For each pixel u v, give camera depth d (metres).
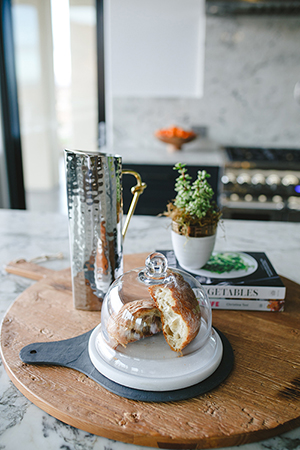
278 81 3.14
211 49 3.10
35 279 1.05
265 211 2.71
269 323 0.83
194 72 3.22
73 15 3.13
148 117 3.31
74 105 3.36
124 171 0.84
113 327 0.64
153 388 0.60
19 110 3.34
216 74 3.16
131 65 3.22
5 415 0.58
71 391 0.60
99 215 0.80
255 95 3.19
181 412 0.56
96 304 0.86
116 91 3.28
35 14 3.11
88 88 3.32
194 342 0.65
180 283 0.66
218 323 0.83
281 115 3.22
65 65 3.24
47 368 0.66
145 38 3.15
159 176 2.79
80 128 3.42
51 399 0.58
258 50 3.08
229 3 2.58
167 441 0.52
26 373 0.64
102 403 0.58
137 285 0.67
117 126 3.36
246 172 2.66
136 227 1.48
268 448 0.53
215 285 0.87
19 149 3.44
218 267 0.97
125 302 0.65
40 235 1.38
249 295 0.88
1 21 3.10
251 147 3.26
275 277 0.91
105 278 0.83
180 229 0.91
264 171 2.64
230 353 0.71
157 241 1.32
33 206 3.59
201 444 0.52
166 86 3.26
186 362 0.62
